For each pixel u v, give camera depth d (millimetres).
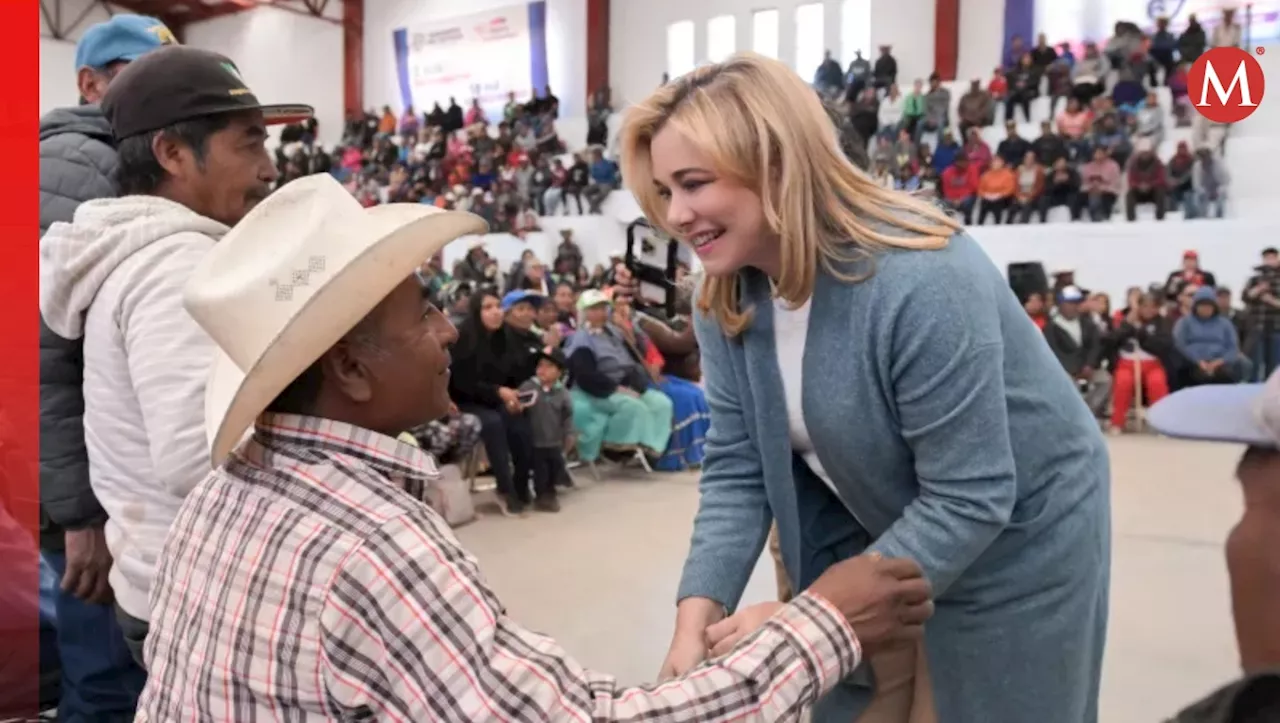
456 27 16359
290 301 778
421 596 723
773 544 2098
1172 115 9883
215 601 777
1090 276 9078
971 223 10336
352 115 17547
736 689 808
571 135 14594
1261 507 800
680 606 1292
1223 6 10258
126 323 1297
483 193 13383
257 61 18250
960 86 12055
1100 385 6871
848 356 1089
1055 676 1217
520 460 4848
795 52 13492
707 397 1382
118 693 1724
